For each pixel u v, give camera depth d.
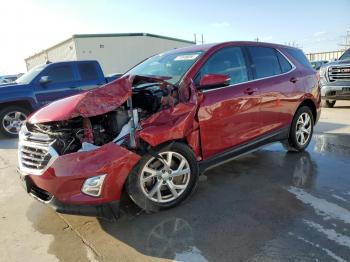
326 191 3.95
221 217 3.41
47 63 9.08
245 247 2.88
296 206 3.58
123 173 3.11
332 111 9.99
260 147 4.68
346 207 3.53
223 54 4.25
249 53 4.60
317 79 5.70
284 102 4.92
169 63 4.26
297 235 3.02
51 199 3.06
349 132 7.00
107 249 2.96
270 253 2.77
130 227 3.29
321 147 5.87
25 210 3.82
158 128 3.32
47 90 8.65
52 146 3.03
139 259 2.79
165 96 3.50
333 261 2.64
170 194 3.61
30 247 3.05
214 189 4.11
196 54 4.13
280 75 4.95
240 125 4.23
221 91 3.99
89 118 3.18
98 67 9.65
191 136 3.68
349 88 9.57
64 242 3.10
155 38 25.08
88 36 21.73
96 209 3.04
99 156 3.01
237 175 4.57
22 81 8.77
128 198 3.68
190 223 3.31
